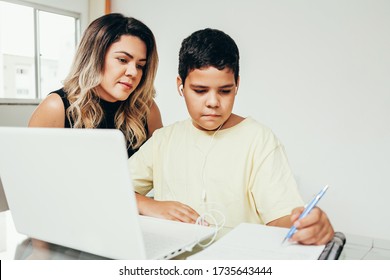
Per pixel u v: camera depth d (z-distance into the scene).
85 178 0.56
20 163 0.62
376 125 2.26
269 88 2.57
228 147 0.98
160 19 2.97
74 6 3.22
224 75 0.87
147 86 1.64
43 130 0.57
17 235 0.77
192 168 1.00
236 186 0.96
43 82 3.24
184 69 0.91
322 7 2.35
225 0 2.68
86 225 0.59
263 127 1.00
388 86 2.21
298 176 2.50
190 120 1.07
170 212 0.84
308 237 0.63
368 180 2.31
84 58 1.56
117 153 0.51
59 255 0.66
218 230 0.78
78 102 1.55
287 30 2.47
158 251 0.60
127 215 0.54
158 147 1.08
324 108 2.40
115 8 3.20
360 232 2.35
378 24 2.21
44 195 0.62
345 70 2.32
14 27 3.01
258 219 0.96
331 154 2.41
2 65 2.97
